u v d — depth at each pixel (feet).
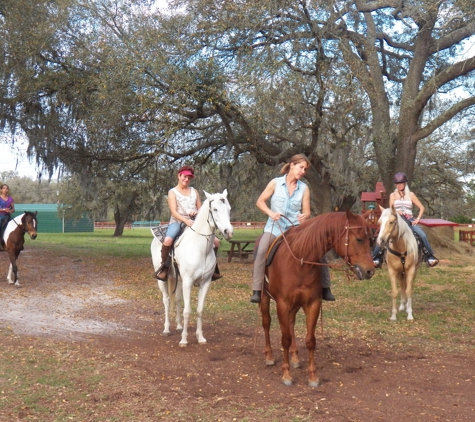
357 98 50.70
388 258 28.66
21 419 14.30
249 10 47.83
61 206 143.95
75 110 57.41
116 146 59.98
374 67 57.06
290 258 16.40
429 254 29.76
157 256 24.45
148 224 226.99
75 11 54.34
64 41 55.57
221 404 15.62
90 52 53.62
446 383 17.74
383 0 50.39
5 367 18.94
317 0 48.32
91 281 44.52
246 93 46.75
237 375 18.57
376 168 81.97
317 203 64.39
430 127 55.47
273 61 46.57
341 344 23.29
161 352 21.77
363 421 14.35
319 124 53.98
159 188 72.13
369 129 57.16
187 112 53.06
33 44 52.54
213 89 47.29
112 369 19.04
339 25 51.90
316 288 16.44
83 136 60.44
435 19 50.16
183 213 23.41
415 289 39.73
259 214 93.40
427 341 23.99
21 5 53.47
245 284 42.01
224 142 61.11
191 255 22.24
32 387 16.84
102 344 23.11
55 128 58.18
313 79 51.03
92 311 31.27
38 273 49.29
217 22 48.98
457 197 94.07
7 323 27.35
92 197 70.08
